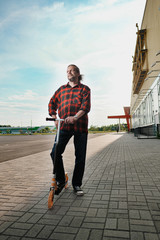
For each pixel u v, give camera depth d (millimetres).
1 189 3201
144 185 3229
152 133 18906
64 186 2895
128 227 1853
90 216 2113
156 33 15891
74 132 2766
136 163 5273
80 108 2691
